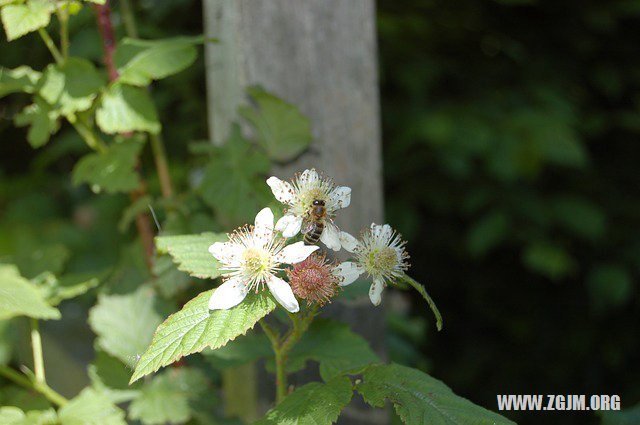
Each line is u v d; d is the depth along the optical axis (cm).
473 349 73
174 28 53
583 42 66
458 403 27
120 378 36
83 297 52
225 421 39
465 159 60
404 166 64
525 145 59
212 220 39
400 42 64
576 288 72
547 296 73
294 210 29
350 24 40
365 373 28
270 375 39
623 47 67
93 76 35
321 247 36
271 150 39
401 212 65
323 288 27
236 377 41
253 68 38
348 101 40
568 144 59
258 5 38
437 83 66
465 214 66
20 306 31
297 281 27
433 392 27
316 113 39
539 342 73
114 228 69
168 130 56
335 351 32
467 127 61
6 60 45
